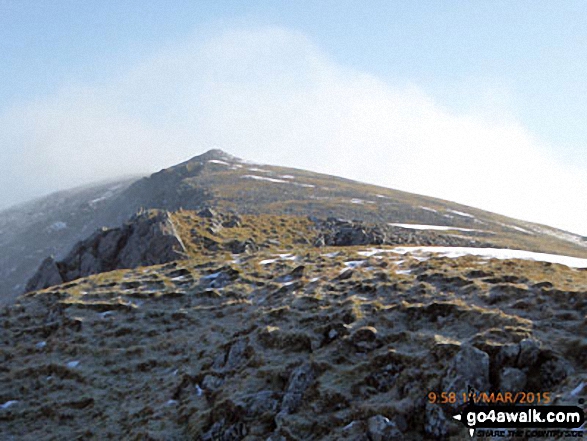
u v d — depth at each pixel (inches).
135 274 1652.3
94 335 1274.6
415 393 741.3
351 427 720.3
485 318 859.4
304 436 743.7
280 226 2908.5
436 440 677.9
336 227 2942.9
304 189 7755.9
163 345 1185.4
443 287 1056.8
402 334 876.0
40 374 1172.5
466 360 722.8
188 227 2549.2
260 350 966.4
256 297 1302.9
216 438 818.2
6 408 1088.2
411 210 6791.3
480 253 1434.5
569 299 871.7
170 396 980.6
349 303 1045.8
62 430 1002.1
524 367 725.3
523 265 1139.3
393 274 1195.9
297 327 1008.2
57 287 1608.0
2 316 1446.9
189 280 1507.1
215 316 1266.0
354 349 879.1
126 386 1083.3
